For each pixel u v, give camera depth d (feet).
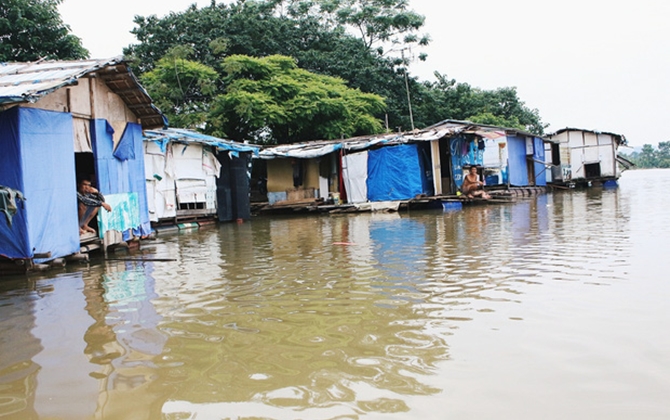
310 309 18.37
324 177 78.69
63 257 30.01
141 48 97.45
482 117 130.82
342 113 92.07
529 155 97.25
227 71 86.94
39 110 28.22
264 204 77.51
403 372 12.41
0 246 27.50
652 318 15.40
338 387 11.78
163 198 52.21
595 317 15.72
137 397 11.78
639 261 23.54
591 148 113.39
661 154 291.79
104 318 18.39
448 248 30.91
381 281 22.44
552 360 12.69
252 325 16.71
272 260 29.91
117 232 36.42
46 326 17.72
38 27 65.67
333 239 38.93
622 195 73.82
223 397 11.57
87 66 31.86
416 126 124.47
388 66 126.31
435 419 10.18
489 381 11.71
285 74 93.66
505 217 48.78
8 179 26.84
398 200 67.87
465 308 17.42
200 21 100.83
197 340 15.46
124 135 37.88
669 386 11.12
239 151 63.87
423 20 126.11
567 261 24.54
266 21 105.70
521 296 18.53
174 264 29.84
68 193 30.58
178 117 82.17
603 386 11.23
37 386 12.66
